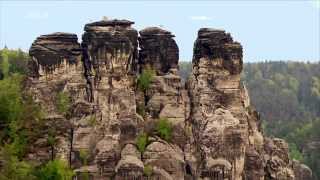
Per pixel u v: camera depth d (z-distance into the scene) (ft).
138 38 542.57
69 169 483.92
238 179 510.99
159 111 515.91
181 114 516.32
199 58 532.32
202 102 522.06
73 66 511.81
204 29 535.19
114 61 506.48
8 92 502.38
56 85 506.89
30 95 503.61
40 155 485.97
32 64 510.58
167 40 544.62
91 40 507.30
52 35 515.09
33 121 494.18
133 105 504.02
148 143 498.69
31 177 463.01
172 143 506.48
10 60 581.53
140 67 540.52
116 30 510.58
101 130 494.59
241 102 533.14
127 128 495.41
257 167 525.34
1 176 444.96
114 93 502.79
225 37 533.96
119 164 480.64
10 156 466.70
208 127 509.35
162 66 542.57
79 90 507.71
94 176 479.82
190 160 504.43
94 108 499.51
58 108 499.92
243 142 513.45
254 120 565.12
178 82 524.93
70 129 493.36
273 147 558.97
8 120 496.23
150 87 522.47
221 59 529.45
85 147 488.44
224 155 507.71
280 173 546.67
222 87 528.63
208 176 500.74
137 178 478.18
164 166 491.72
